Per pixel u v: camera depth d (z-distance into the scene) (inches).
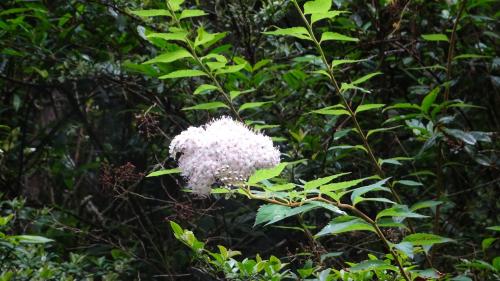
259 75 193.6
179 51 139.4
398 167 227.6
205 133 126.6
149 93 212.1
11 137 244.1
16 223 219.5
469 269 168.4
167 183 248.2
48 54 218.4
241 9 203.0
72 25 227.6
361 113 229.5
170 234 245.0
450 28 225.6
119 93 256.2
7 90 261.4
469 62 225.5
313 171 199.6
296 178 183.3
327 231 111.7
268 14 200.4
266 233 237.0
